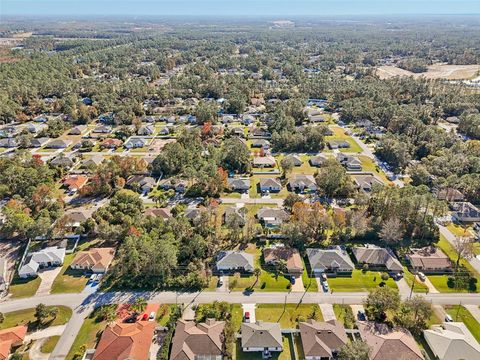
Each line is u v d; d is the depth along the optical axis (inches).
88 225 4119.1
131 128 7652.6
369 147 6909.5
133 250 3457.2
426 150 6259.8
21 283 3425.2
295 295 3319.4
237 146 6028.5
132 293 3316.9
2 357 2593.5
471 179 4953.3
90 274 3550.7
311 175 5595.5
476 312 3154.5
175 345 2709.2
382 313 3034.0
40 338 2839.6
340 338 2765.7
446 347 2689.5
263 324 2896.2
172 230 4065.0
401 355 2615.7
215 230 4195.4
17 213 4146.2
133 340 2664.9
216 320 2974.9
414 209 4101.9
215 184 5059.1
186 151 5900.6
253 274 3572.8
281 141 6820.9
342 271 3629.4
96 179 5073.8
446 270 3654.0
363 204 4571.9
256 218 4522.6
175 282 3405.5
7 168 5211.6
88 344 2792.8
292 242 3971.5
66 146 6761.8
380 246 4003.4
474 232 4291.3
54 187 5196.9
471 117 7386.8
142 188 5206.7
